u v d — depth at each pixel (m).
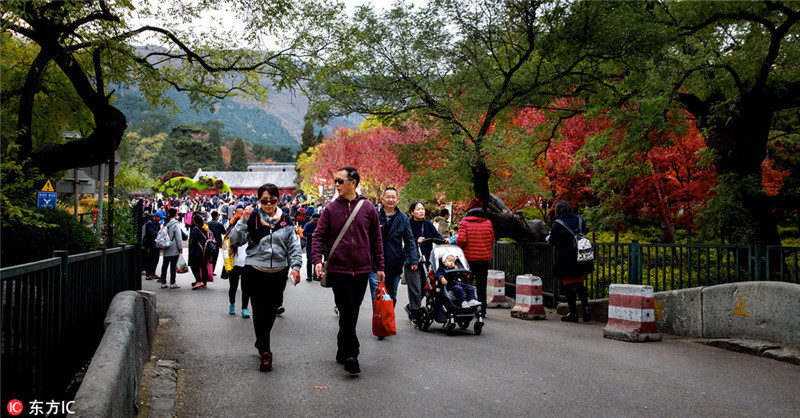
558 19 11.01
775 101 10.31
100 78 11.17
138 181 15.59
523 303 9.66
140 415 4.03
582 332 8.05
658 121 10.18
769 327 6.50
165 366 5.43
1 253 7.40
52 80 13.57
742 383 5.14
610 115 10.68
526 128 15.08
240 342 6.82
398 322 8.75
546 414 4.19
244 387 4.88
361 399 4.54
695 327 7.46
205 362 5.79
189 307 9.77
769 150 14.06
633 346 6.90
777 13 10.13
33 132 14.41
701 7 10.47
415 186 12.57
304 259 22.25
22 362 3.04
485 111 12.78
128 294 5.19
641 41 10.48
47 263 3.53
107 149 11.23
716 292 7.18
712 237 10.52
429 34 11.98
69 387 4.30
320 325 8.09
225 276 9.02
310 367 5.60
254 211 5.77
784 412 4.32
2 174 7.15
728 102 10.68
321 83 12.26
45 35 10.29
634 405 4.43
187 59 12.61
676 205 13.46
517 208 16.20
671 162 12.63
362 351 6.40
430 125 12.84
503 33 12.17
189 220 31.06
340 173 5.55
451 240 12.77
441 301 7.71
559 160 14.33
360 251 5.48
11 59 13.31
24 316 3.09
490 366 5.71
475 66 12.36
